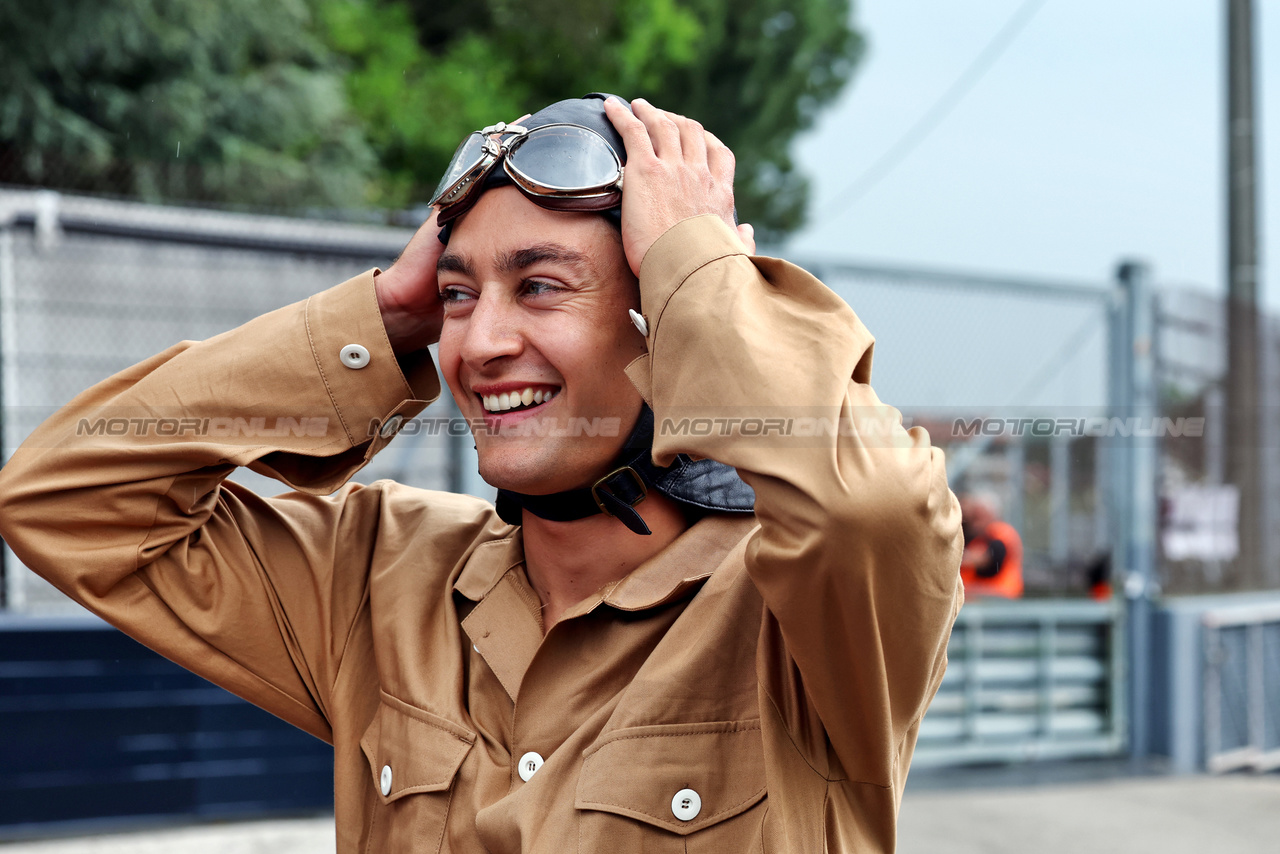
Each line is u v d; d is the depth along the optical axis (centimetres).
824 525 75
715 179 95
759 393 80
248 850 309
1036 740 473
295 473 112
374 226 378
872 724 83
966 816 382
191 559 111
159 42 725
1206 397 508
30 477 107
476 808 95
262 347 111
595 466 94
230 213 374
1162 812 394
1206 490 508
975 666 466
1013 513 477
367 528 119
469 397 99
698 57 1348
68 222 339
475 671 103
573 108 98
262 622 113
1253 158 624
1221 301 514
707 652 91
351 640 113
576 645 98
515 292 94
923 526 77
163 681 335
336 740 110
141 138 712
